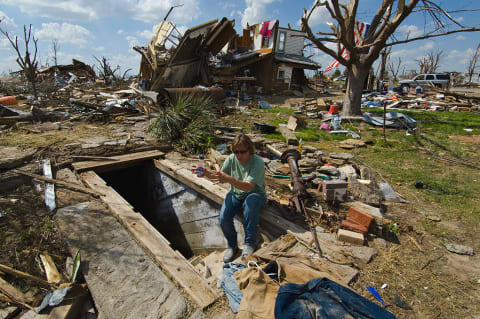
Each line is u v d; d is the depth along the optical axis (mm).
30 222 3297
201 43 14414
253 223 3127
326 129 9562
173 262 2779
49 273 2574
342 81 38531
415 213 4023
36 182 4199
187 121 7039
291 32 22344
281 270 2324
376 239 3305
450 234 3496
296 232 3393
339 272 2699
